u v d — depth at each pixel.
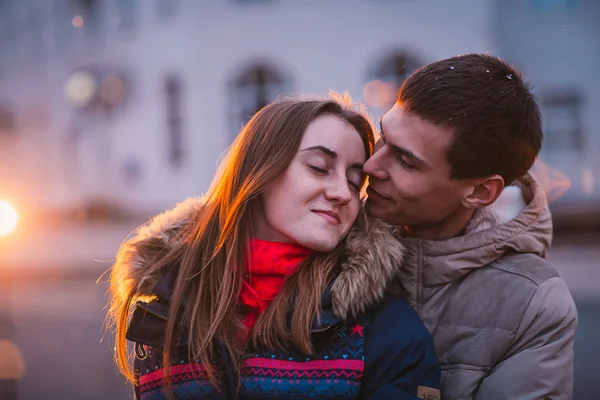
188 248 1.60
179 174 18.70
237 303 1.58
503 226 1.63
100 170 19.56
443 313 1.63
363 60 16.91
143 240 1.64
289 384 1.47
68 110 19.92
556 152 16.36
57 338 6.61
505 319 1.56
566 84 16.38
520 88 1.60
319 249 1.51
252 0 17.66
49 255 13.24
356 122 1.62
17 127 20.38
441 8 16.19
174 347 1.54
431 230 1.72
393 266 1.55
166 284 1.56
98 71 19.42
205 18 18.09
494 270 1.62
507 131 1.55
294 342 1.48
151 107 18.92
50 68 19.97
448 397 1.58
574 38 16.34
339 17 17.02
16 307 8.46
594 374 4.80
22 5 20.22
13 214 17.36
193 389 1.51
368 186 1.65
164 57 18.64
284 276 1.57
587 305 7.15
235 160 1.59
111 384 5.01
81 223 18.72
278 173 1.52
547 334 1.54
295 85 17.50
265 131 1.57
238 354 1.51
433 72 1.55
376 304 1.55
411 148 1.54
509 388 1.52
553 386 1.53
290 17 17.41
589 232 14.00
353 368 1.46
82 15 19.56
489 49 15.91
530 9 16.53
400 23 16.48
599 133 16.19
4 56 20.53
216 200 1.62
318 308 1.49
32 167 20.14
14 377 5.28
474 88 1.52
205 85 18.23
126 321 1.59
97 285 10.11
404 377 1.45
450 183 1.56
